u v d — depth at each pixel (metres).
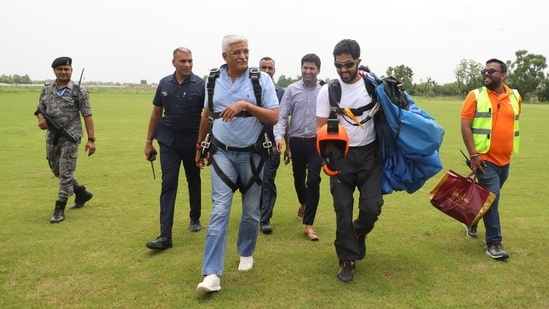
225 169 3.96
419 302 3.62
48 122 5.66
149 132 5.29
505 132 4.64
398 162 4.12
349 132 4.05
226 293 3.77
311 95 5.35
